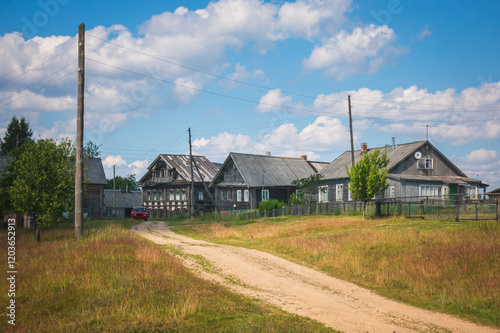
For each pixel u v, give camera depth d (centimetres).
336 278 1497
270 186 5209
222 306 1034
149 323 858
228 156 5400
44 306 941
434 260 1481
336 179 4703
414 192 4000
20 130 6738
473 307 1089
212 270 1538
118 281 1141
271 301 1155
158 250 1745
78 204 1967
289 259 1870
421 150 4366
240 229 3184
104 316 885
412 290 1288
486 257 1405
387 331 915
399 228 2364
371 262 1630
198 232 3123
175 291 1104
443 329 935
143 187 6831
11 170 2920
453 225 2288
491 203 2405
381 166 3139
